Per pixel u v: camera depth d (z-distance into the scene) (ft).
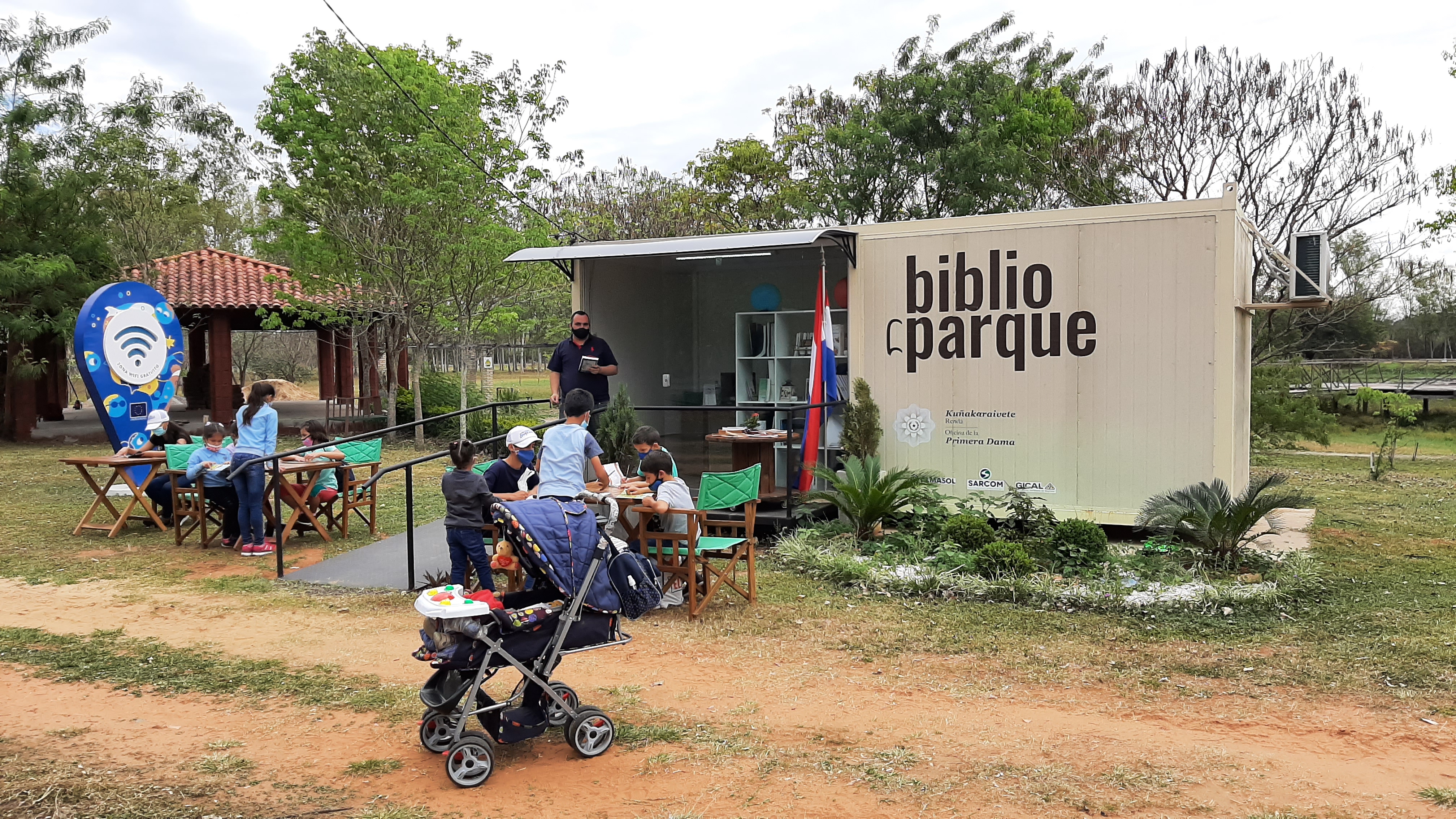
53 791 13.28
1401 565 27.76
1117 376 29.48
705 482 22.80
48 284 66.39
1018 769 13.99
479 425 68.54
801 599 24.21
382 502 41.01
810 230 32.76
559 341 90.58
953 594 24.36
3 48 67.87
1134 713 16.55
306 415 86.84
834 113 94.27
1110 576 24.75
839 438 33.86
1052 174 78.18
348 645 20.66
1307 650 19.92
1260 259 34.71
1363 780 13.61
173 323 43.01
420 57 66.03
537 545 14.46
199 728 15.90
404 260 61.11
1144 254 28.96
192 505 32.68
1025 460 30.89
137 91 74.74
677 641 20.83
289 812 12.72
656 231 95.61
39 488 45.03
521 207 64.85
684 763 14.29
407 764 14.37
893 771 13.92
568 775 13.94
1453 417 91.45
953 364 31.73
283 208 62.85
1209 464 28.40
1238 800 12.94
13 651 20.18
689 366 45.01
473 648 13.93
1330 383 98.84
